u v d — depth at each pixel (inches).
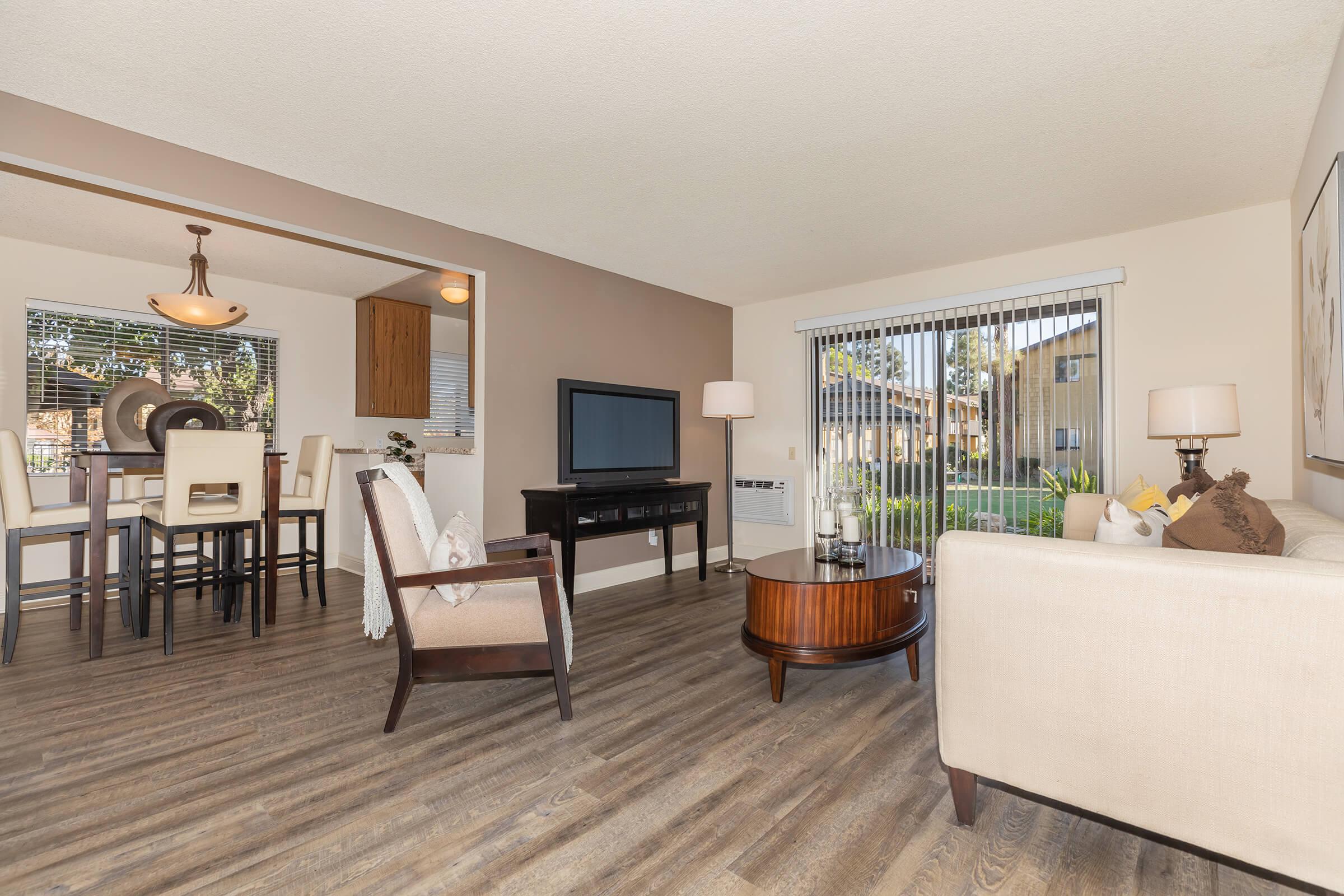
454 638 87.7
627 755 80.0
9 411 151.6
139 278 171.2
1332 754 46.3
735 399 192.1
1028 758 59.5
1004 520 165.2
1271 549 59.2
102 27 78.1
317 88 91.7
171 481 119.3
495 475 155.6
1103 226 146.7
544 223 145.8
